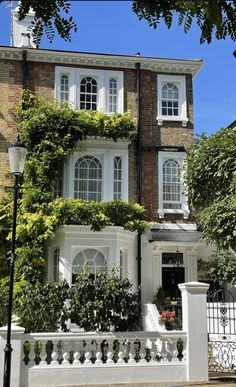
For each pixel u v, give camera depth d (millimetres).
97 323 11594
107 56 19438
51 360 10656
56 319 11633
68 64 19438
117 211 17641
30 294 11938
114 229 17406
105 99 19438
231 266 15492
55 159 17969
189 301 11422
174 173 19578
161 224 18922
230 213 14734
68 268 16906
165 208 19203
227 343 13430
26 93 18734
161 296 17641
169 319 14211
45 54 19125
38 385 10352
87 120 18516
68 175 18391
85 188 18656
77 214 17141
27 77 19000
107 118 18781
